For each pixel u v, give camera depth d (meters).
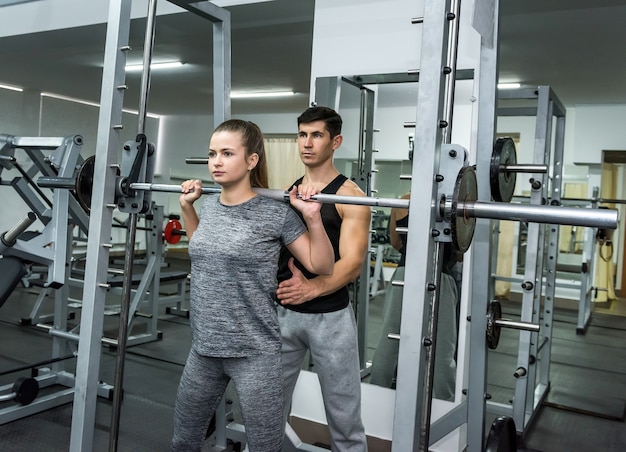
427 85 1.08
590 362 4.13
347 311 1.72
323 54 2.68
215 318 1.37
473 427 1.54
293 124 7.84
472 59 2.32
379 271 2.61
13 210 6.91
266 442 1.38
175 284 6.51
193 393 1.44
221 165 1.37
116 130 1.55
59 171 2.51
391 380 2.54
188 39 4.16
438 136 1.09
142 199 1.58
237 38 4.09
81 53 4.88
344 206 1.69
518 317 5.34
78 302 4.50
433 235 1.11
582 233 5.93
